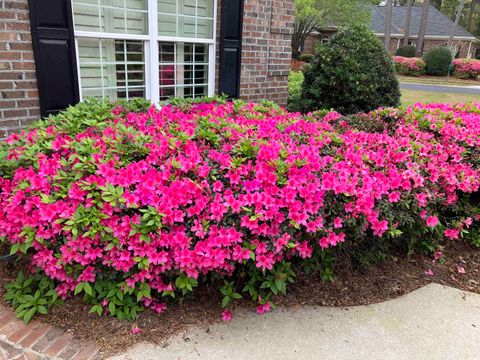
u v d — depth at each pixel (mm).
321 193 2111
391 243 2906
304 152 2334
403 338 2111
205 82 4652
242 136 2449
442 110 3891
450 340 2115
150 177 2021
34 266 2312
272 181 2086
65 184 2057
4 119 3199
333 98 5656
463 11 38750
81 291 2199
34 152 2262
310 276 2529
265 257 2043
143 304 2150
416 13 29594
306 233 2160
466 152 3070
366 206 2156
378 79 5473
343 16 18656
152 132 2596
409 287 2559
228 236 1957
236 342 2010
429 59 21422
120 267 1952
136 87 4098
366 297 2430
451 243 3141
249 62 4852
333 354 1973
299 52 22312
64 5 3260
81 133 2531
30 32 3170
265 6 4801
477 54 31391
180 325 2092
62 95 3422
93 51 3713
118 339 1975
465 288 2609
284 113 3480
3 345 1924
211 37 4492
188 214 1976
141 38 3914
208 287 2328
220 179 2162
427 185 2635
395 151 2670
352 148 2547
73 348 1911
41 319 2084
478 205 3201
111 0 3684
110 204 1878
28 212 2051
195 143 2342
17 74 3188
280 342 2029
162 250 1946
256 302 2301
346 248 2527
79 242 1903
